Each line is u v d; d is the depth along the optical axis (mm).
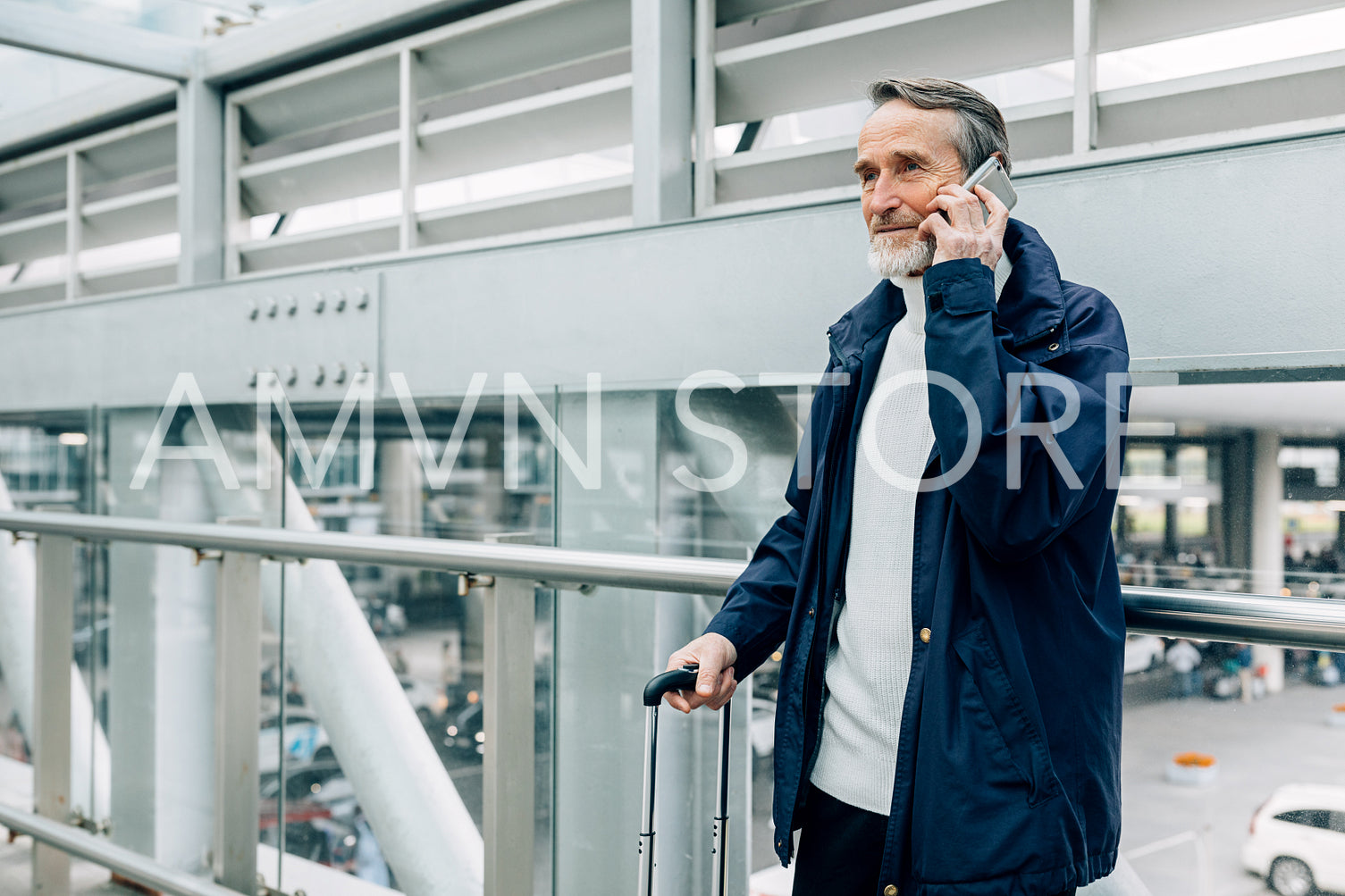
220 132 3711
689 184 2531
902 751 1116
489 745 1872
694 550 2291
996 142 1230
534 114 2945
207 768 3504
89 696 3740
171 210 3934
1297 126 1795
